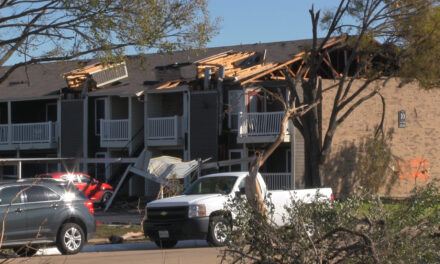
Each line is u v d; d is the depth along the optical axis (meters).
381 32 34.50
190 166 36.81
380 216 10.39
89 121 50.03
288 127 41.56
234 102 44.22
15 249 20.08
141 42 23.86
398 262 9.96
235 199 10.83
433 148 44.75
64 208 20.45
